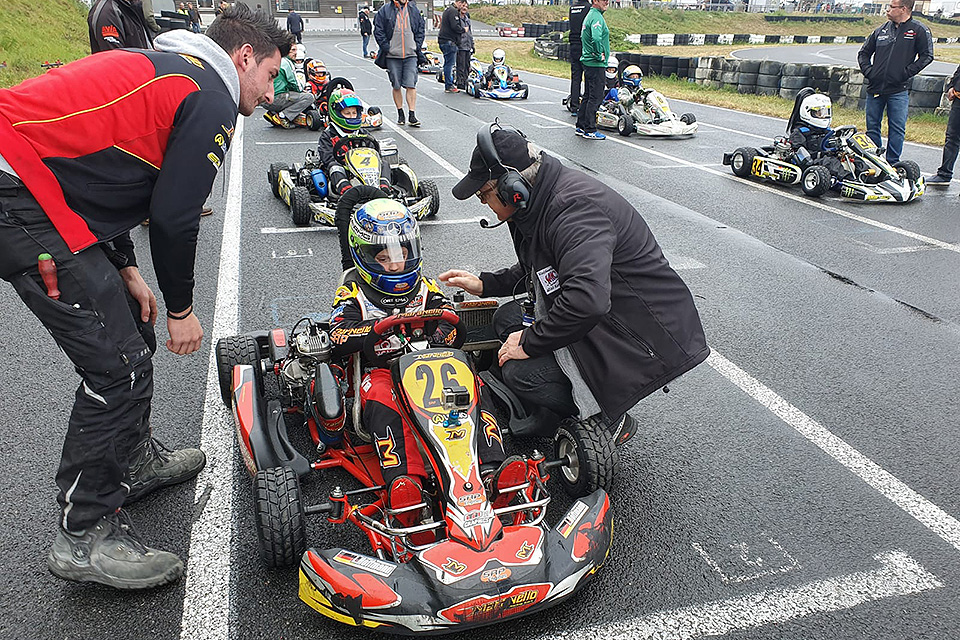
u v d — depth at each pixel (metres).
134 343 2.46
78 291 2.29
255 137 11.60
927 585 2.74
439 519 2.76
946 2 72.12
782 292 5.57
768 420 3.85
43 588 2.66
